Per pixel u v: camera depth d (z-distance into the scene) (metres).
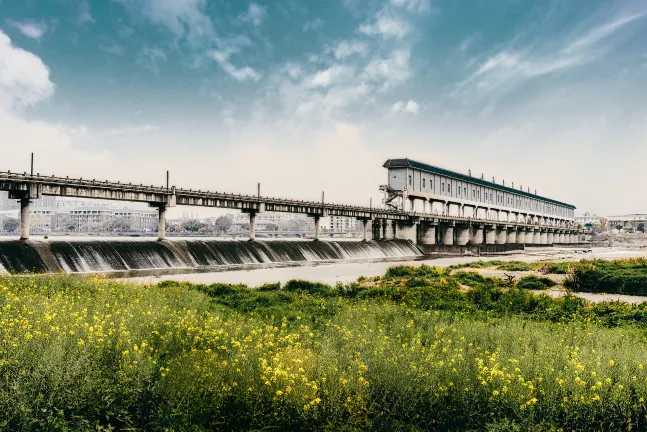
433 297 28.58
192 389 9.18
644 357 11.56
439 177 129.75
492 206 159.25
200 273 56.31
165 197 63.12
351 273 60.38
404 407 9.51
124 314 14.34
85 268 49.56
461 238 130.00
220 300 27.48
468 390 9.64
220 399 9.11
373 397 9.84
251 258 69.94
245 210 75.50
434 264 79.88
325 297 30.95
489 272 53.41
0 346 9.36
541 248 148.00
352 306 24.58
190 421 8.66
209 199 68.94
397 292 30.67
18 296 17.83
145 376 9.13
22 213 50.53
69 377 8.39
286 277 54.25
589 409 9.05
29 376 8.53
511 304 25.86
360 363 10.89
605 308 23.97
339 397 9.27
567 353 12.04
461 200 140.12
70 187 52.88
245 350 11.70
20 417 7.63
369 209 101.50
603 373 10.30
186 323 14.34
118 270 52.03
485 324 18.66
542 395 9.56
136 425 8.50
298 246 81.12
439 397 9.69
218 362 10.69
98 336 11.12
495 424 8.85
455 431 9.27
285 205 81.56
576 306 24.66
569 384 9.67
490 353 12.52
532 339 14.62
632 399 9.56
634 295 35.59
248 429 8.83
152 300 19.52
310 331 16.61
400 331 16.41
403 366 10.64
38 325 11.42
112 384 9.13
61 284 23.92
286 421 8.83
